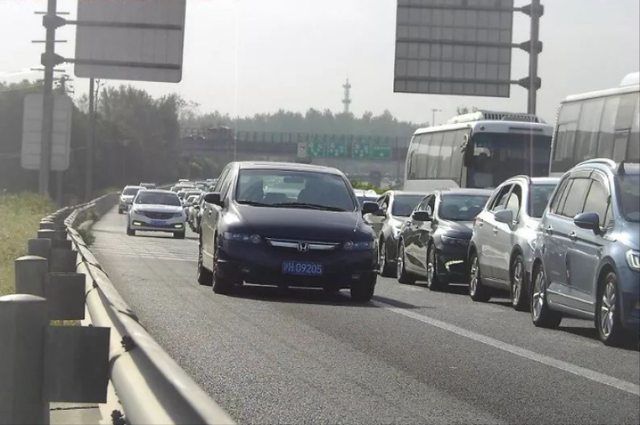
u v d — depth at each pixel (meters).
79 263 15.69
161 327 17.12
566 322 21.66
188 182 163.88
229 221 23.41
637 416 11.18
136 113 193.50
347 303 23.08
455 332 18.30
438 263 29.12
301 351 15.05
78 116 143.25
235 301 22.09
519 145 49.09
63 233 20.48
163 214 57.59
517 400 11.89
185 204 85.25
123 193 101.50
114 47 53.97
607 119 40.06
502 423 10.59
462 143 50.12
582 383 13.26
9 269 25.91
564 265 19.12
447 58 58.41
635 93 38.78
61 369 6.29
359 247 23.19
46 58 59.25
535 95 56.69
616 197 18.17
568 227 19.30
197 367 13.30
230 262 22.97
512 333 18.72
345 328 18.11
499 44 58.09
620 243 17.20
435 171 54.28
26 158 62.66
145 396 5.50
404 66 58.44
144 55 53.97
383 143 166.00
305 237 22.97
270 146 179.75
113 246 44.62
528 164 48.97
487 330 19.00
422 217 30.69
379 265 36.62
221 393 11.64
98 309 8.89
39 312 6.27
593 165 19.69
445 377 13.30
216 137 192.38
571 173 20.50
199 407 4.61
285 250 22.92
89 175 105.62
